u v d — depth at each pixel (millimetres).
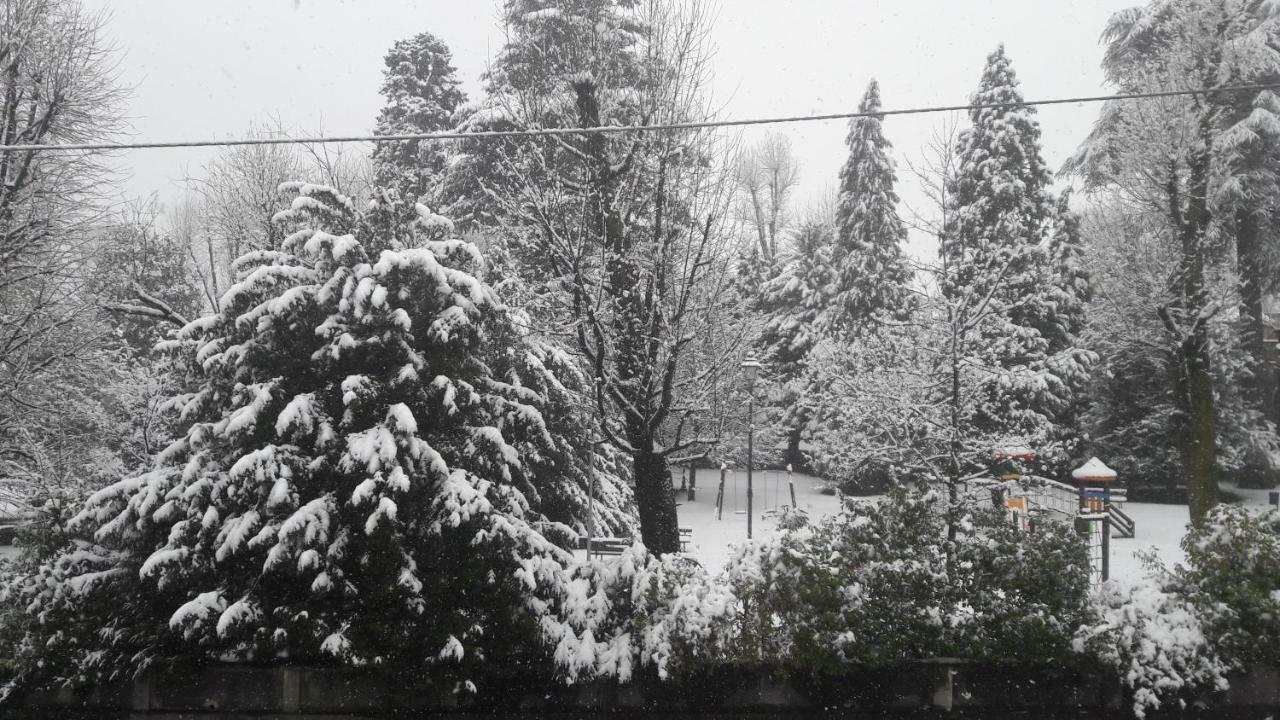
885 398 17109
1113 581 10617
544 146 13953
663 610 9945
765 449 39781
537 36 14758
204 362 10562
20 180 17359
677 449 13508
